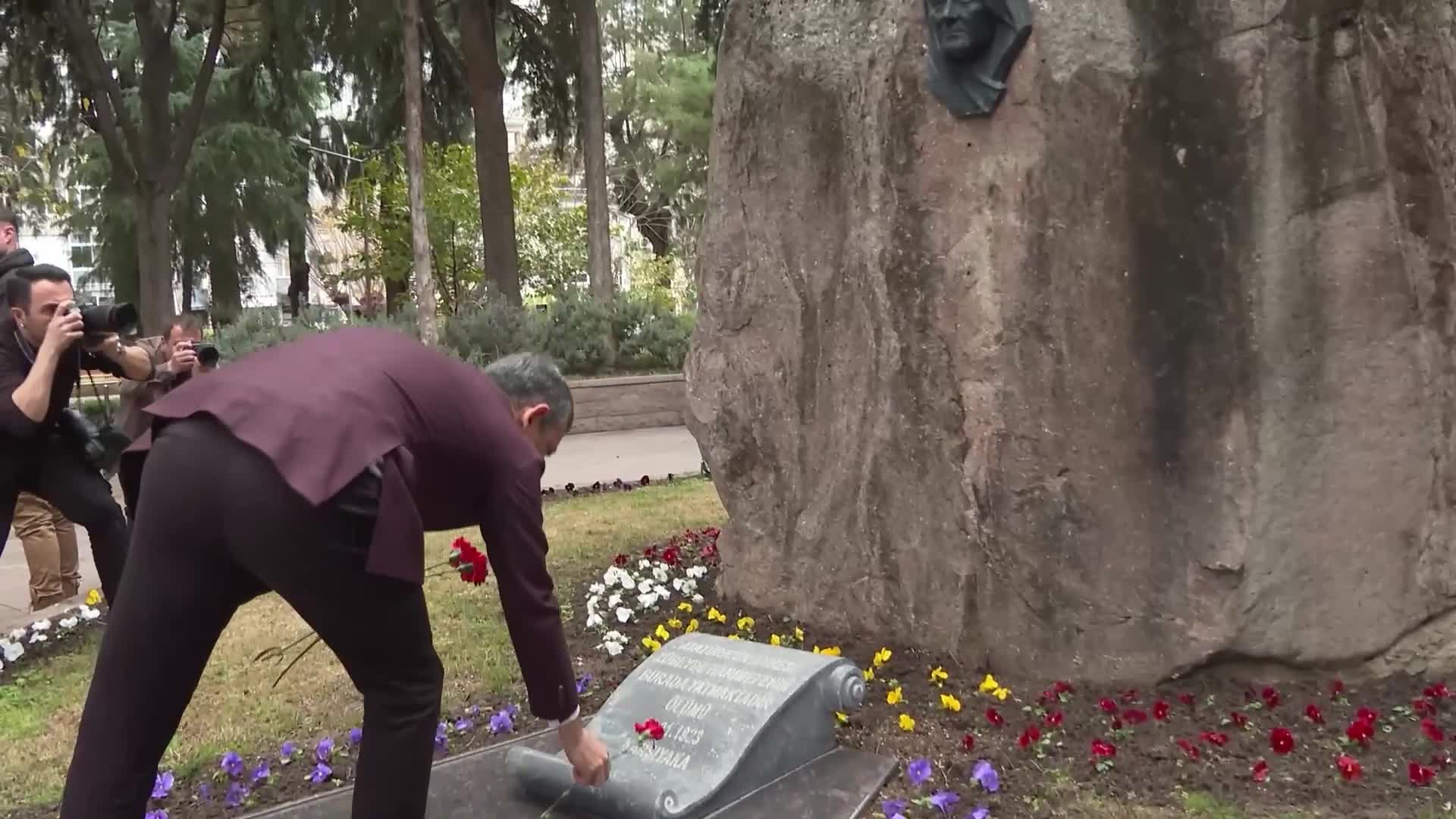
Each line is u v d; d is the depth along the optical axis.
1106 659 3.85
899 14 4.33
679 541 6.95
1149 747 3.36
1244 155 3.52
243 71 19.78
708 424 5.22
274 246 23.61
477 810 3.12
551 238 26.55
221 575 2.12
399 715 2.25
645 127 32.50
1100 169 3.78
